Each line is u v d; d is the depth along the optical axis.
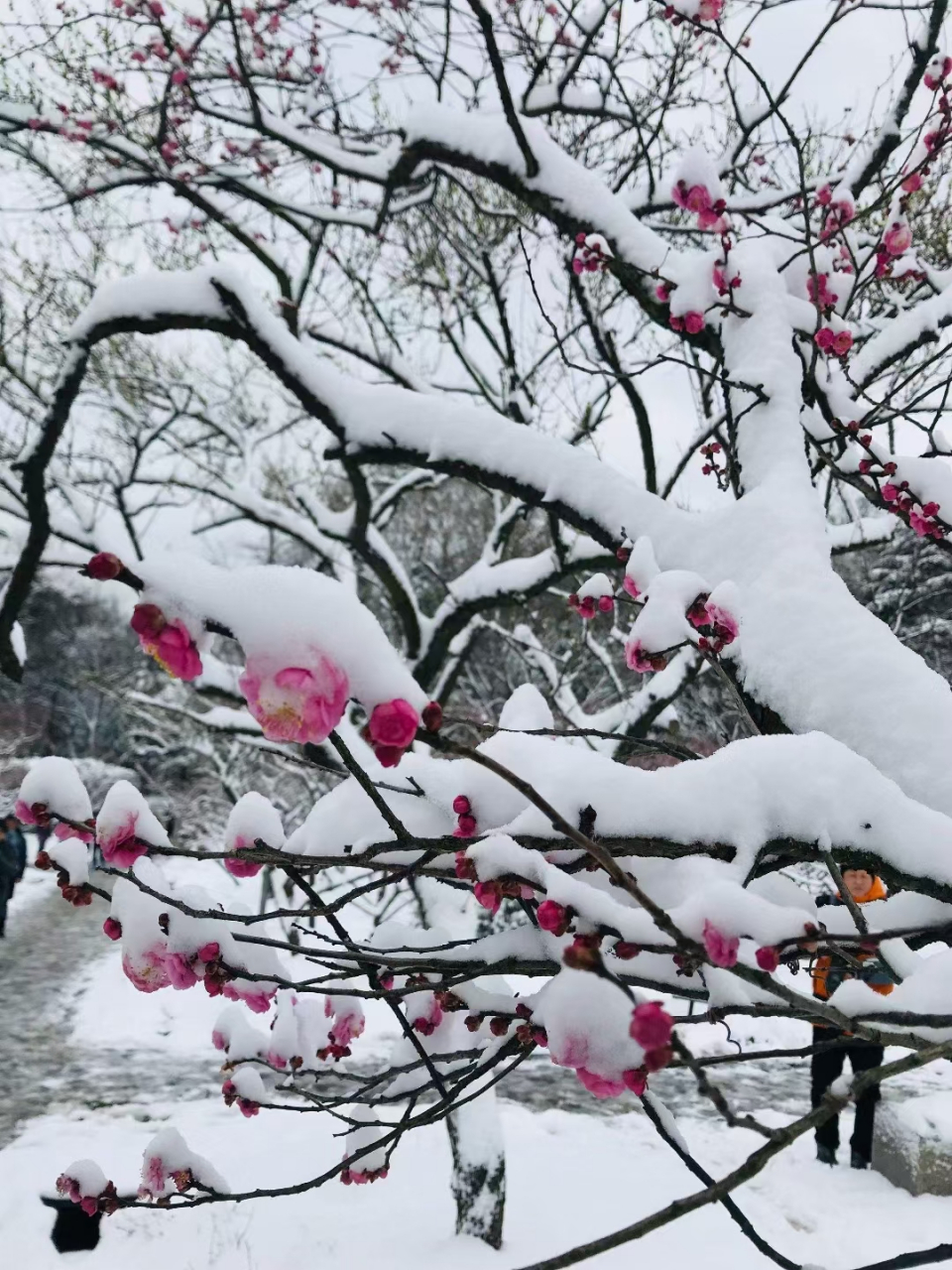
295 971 8.91
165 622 0.92
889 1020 1.09
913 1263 1.06
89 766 21.55
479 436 3.56
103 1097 6.91
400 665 0.94
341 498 15.09
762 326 3.11
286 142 4.86
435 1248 4.42
